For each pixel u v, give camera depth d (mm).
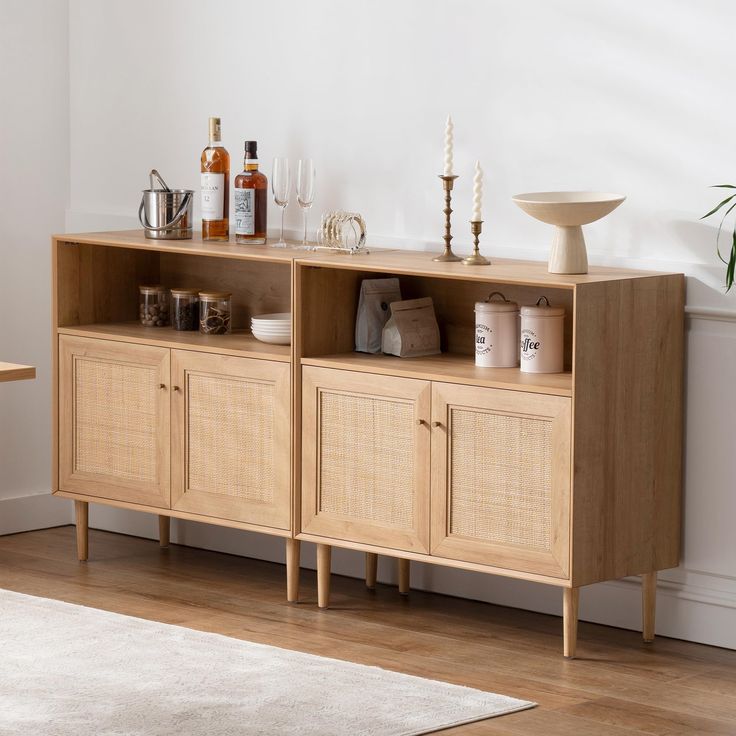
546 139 4449
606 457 4031
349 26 4832
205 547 5363
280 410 4531
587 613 4504
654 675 3990
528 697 3789
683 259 4227
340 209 4926
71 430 5059
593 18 4316
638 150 4277
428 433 4223
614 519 4082
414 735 3471
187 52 5254
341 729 3494
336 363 4395
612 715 3664
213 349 4652
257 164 4812
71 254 5078
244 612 4539
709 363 4199
